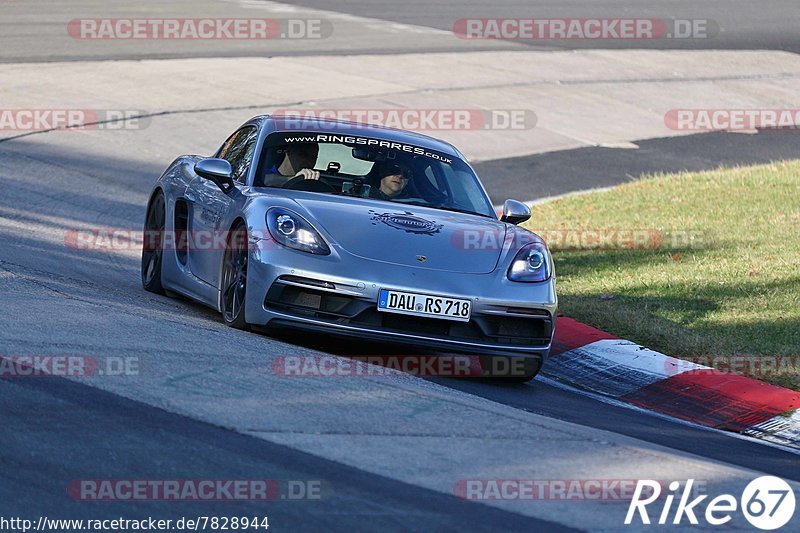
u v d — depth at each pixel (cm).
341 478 1609
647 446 2061
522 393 2533
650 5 12950
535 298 2511
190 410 1838
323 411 1919
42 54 7862
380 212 2625
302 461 1659
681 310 3425
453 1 12512
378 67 8456
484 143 6744
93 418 1750
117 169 5334
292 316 2414
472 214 2822
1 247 3344
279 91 7381
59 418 1736
